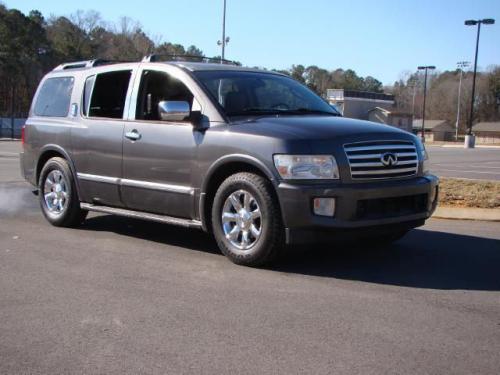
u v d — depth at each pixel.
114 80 7.29
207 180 5.98
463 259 6.26
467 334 4.10
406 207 5.83
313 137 5.44
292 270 5.72
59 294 4.95
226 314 4.47
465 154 34.31
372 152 5.59
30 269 5.72
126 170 6.79
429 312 4.54
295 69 128.38
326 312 4.52
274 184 5.41
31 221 8.23
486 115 123.38
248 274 5.56
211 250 6.53
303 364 3.61
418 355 3.74
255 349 3.83
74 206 7.57
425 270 5.79
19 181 12.91
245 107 6.32
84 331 4.15
